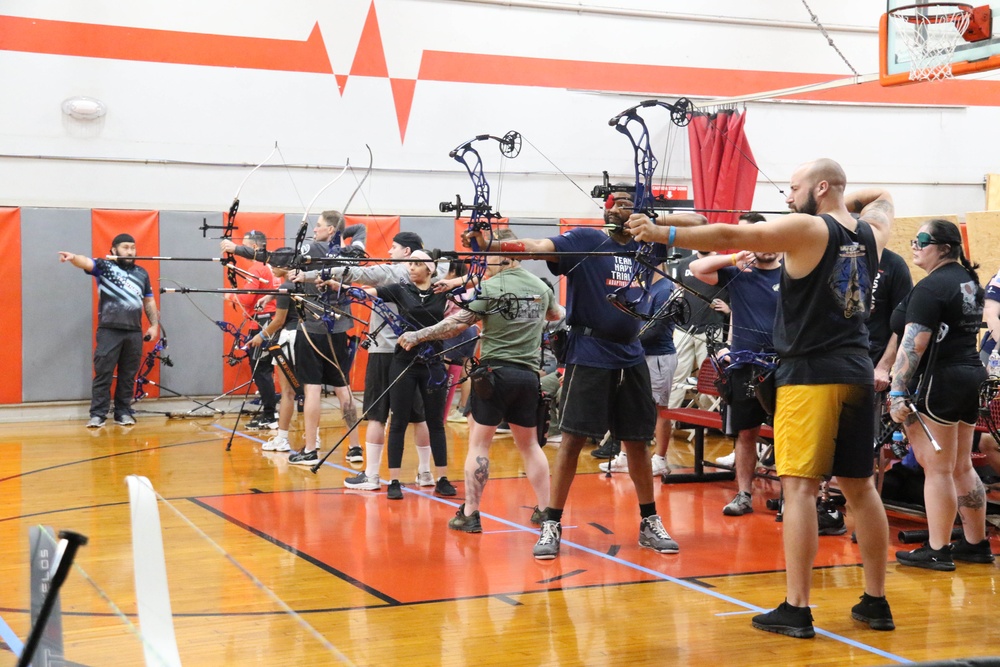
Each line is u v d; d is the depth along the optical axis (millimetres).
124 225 9523
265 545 4816
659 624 3654
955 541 5031
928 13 6996
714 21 11367
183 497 5957
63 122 9367
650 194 4062
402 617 3707
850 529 5430
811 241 3371
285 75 10055
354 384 10258
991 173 12016
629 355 4672
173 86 9711
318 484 6422
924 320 4328
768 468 7035
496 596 4012
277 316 7098
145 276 9234
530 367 5152
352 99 10273
